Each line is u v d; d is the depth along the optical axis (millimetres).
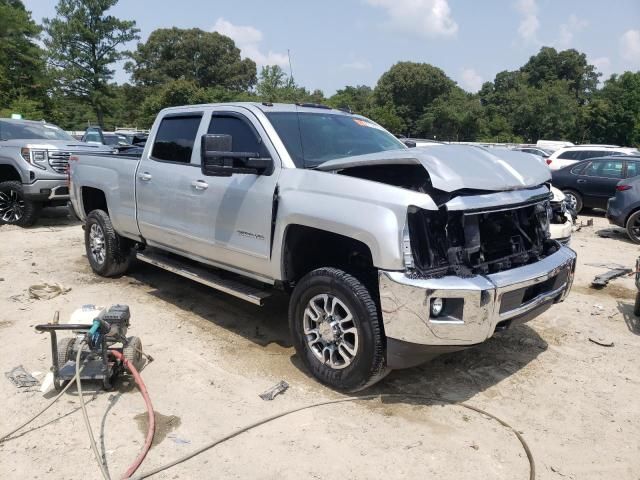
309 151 4375
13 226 10188
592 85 90125
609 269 7641
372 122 5461
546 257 4027
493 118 64812
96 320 3676
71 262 7449
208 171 3965
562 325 5297
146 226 5578
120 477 2936
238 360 4391
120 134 24781
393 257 3324
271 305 5758
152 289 6227
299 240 4105
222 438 3289
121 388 3912
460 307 3332
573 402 3816
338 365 3807
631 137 55812
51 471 2986
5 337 4793
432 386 3994
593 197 12945
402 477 2965
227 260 4672
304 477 2959
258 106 4676
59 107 50594
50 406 3637
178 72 76062
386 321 3387
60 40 55062
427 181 3682
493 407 3729
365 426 3447
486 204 3492
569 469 3074
